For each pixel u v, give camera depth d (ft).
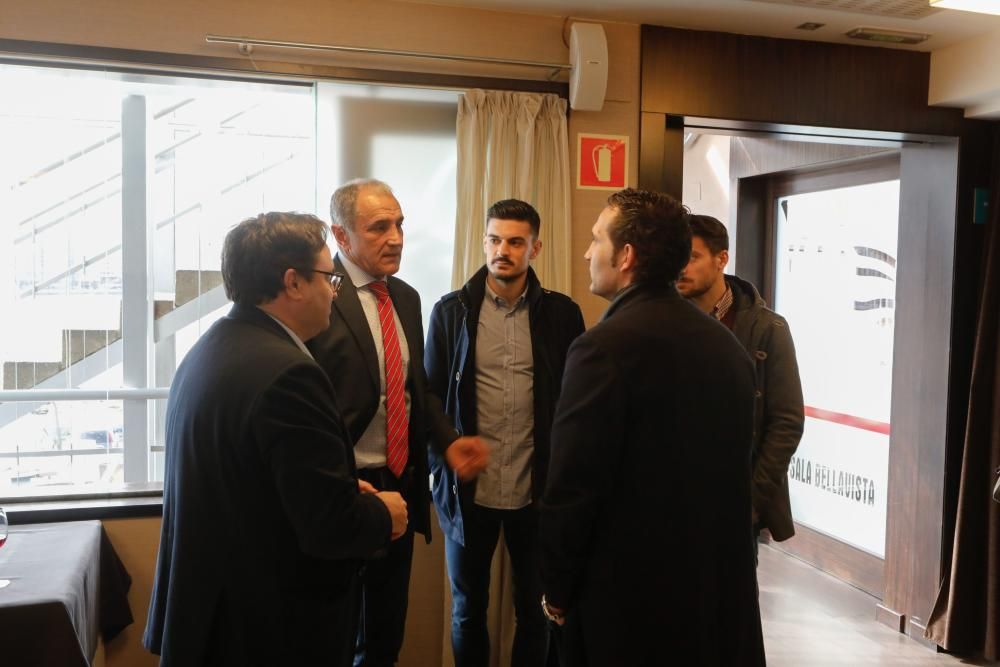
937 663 10.53
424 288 9.13
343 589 4.75
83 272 10.43
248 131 10.99
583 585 4.81
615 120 9.39
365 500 4.67
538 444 7.53
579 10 8.92
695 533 4.60
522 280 7.67
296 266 4.66
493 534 7.81
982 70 9.65
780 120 9.86
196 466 4.39
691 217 7.27
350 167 8.89
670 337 4.62
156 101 10.58
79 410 10.02
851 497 13.26
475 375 7.68
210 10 8.13
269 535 4.36
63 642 5.58
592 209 9.39
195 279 10.94
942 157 10.93
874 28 9.42
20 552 6.74
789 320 14.73
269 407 4.25
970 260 10.89
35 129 10.16
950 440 11.00
